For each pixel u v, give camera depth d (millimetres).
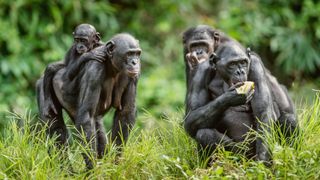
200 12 27125
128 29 26078
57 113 12266
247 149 11398
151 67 25312
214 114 11234
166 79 24359
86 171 11641
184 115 13000
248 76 11477
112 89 11797
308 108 13438
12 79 23578
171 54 25781
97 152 12039
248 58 11273
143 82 23594
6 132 12906
